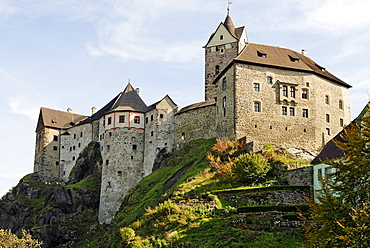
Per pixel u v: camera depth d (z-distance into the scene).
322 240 24.92
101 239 65.25
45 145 108.69
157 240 41.22
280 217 40.38
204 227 41.75
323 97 73.69
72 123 112.81
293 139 69.00
